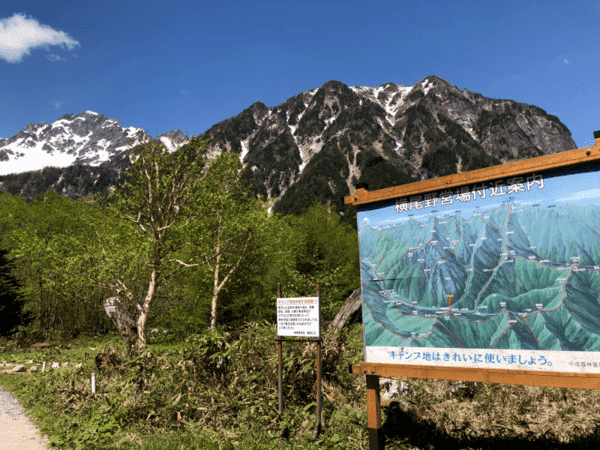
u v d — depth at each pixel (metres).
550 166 4.12
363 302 5.29
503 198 4.46
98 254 15.98
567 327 3.96
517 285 4.28
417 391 7.01
